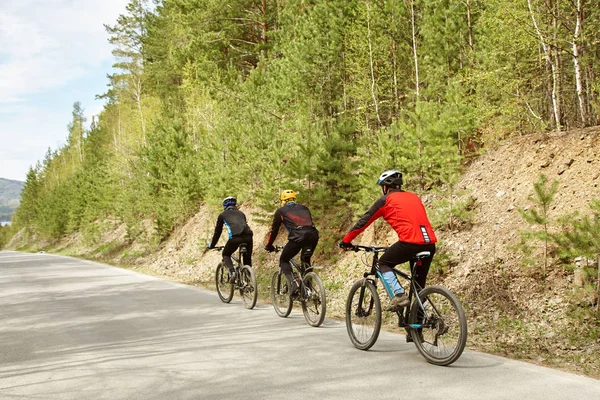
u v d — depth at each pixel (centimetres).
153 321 859
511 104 1244
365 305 643
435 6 1678
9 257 3647
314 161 1355
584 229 700
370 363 546
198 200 2473
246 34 3119
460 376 489
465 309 830
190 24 2997
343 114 1945
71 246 4934
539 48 1316
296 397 439
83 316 933
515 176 1092
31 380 521
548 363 568
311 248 825
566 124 1231
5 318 940
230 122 1988
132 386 488
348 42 1955
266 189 1502
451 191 1080
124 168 3456
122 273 1878
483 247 973
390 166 1178
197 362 570
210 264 1855
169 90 3962
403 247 561
